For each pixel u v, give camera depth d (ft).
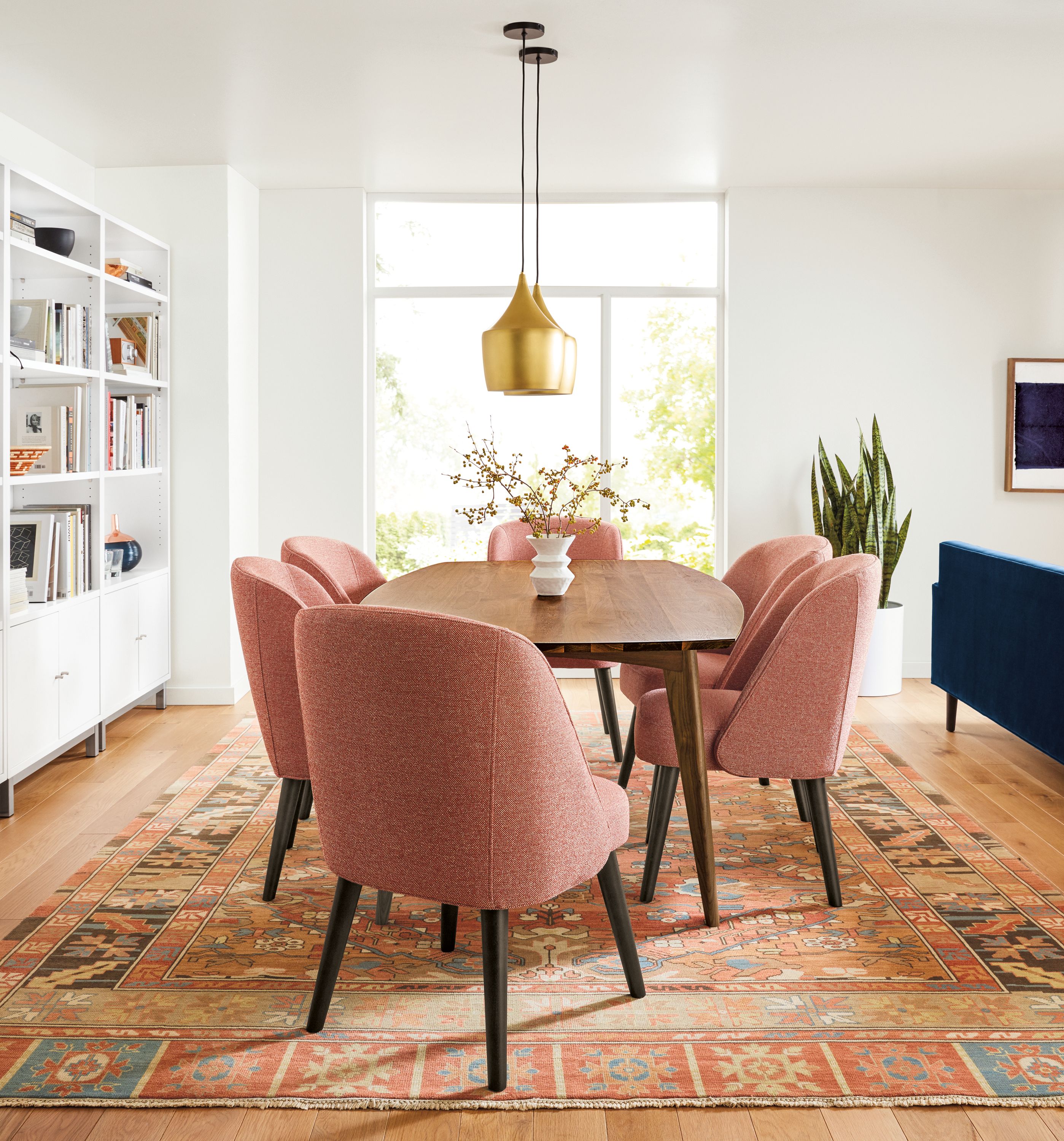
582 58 11.96
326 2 10.48
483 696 5.76
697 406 18.93
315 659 6.10
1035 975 7.65
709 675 10.81
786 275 18.07
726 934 8.36
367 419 18.57
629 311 18.81
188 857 10.03
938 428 18.29
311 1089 6.24
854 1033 6.86
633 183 17.69
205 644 16.53
